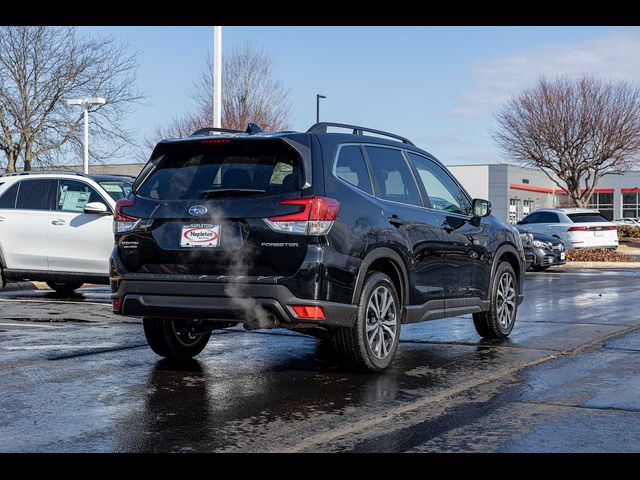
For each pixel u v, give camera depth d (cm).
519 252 893
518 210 6494
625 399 564
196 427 488
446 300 748
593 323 986
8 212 1188
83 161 3053
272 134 623
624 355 746
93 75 2961
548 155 3962
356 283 616
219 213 598
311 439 464
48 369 666
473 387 607
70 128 2914
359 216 629
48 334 855
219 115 1806
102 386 603
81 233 1147
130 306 622
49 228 1163
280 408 538
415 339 858
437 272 733
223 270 595
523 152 3981
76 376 639
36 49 2806
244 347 791
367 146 689
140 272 623
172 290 605
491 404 550
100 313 1038
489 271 827
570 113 3838
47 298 1238
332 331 634
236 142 624
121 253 635
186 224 608
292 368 682
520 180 6469
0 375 640
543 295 1395
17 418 507
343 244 605
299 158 605
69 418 508
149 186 641
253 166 614
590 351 771
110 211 1136
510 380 632
